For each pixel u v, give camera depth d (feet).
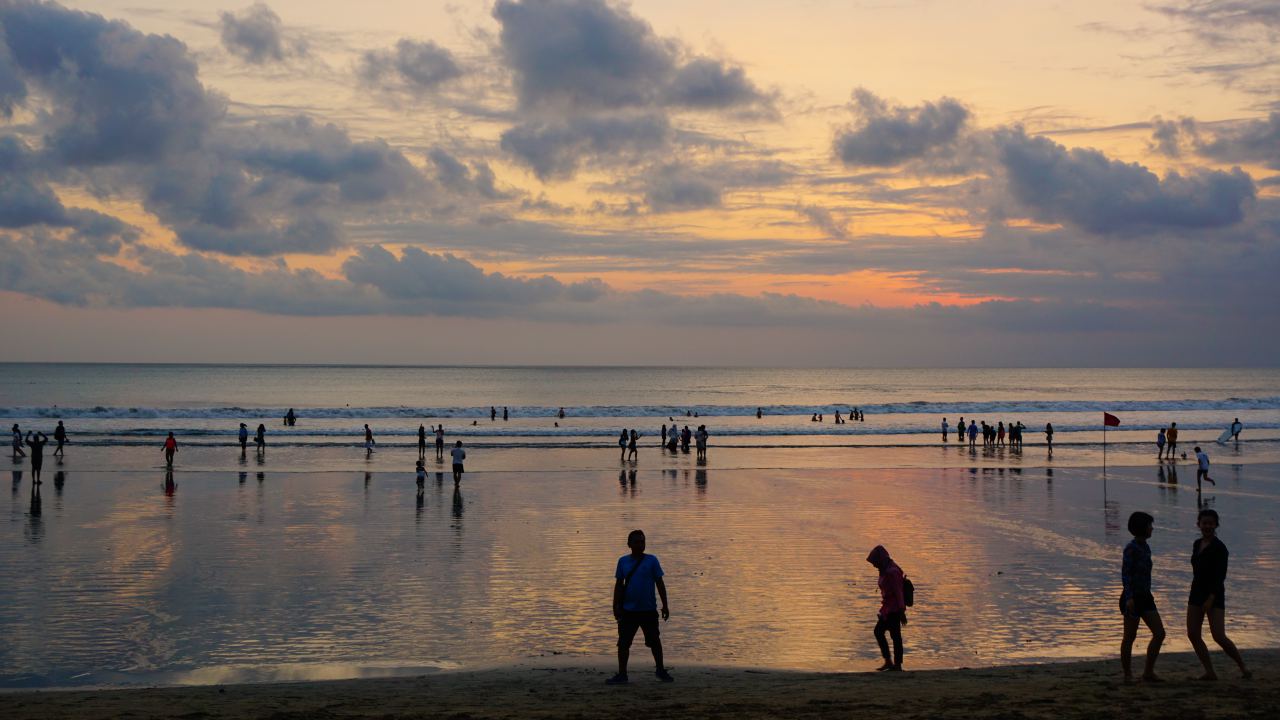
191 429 219.82
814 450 182.29
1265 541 80.53
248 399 467.11
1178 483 126.41
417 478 119.55
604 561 72.02
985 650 48.73
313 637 50.65
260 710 31.96
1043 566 70.59
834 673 41.06
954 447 189.47
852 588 63.00
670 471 142.31
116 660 46.11
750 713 30.07
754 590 62.34
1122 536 84.17
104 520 90.63
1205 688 31.96
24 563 69.67
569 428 239.30
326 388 604.90
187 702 34.04
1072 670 39.78
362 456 164.04
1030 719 27.73
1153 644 33.91
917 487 121.80
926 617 55.62
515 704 32.86
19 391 532.73
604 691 35.86
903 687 35.29
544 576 66.54
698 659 46.83
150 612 55.83
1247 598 59.77
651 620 38.50
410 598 59.82
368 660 46.47
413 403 448.65
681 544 79.15
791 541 81.00
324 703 33.53
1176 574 67.82
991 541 81.35
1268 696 30.19
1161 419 298.15
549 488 119.75
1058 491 117.39
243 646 48.88
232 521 90.74
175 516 93.66
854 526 89.40
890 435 223.30
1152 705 29.09
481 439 206.49
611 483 125.80
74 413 272.72
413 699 34.35
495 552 75.61
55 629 51.75
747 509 100.89
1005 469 145.89
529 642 49.93
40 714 31.37
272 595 60.44
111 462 148.36
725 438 214.90
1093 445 193.98
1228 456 167.84
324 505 102.63
